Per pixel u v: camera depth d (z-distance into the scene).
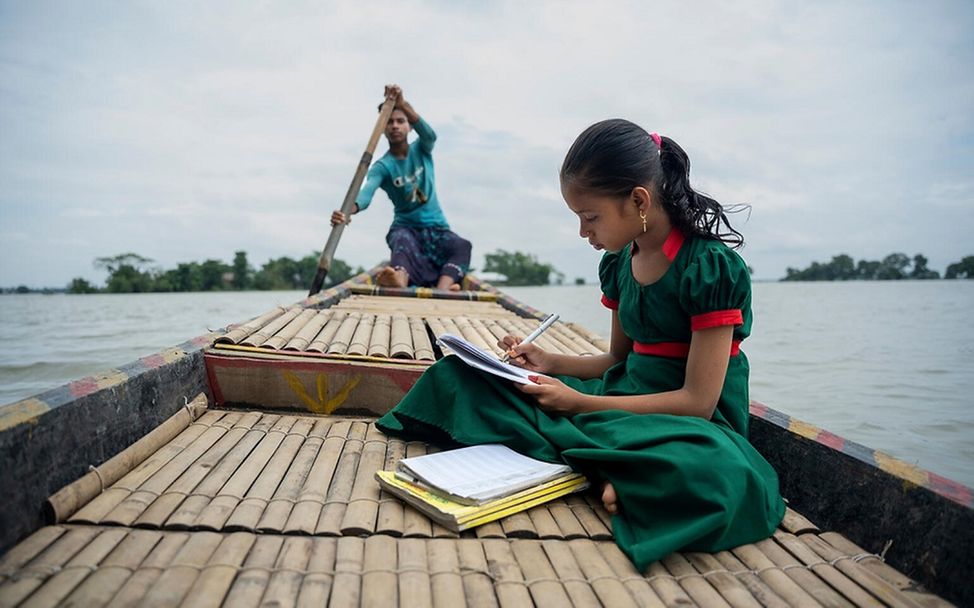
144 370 1.86
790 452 1.82
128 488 1.55
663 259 1.77
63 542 1.29
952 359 5.95
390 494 1.67
